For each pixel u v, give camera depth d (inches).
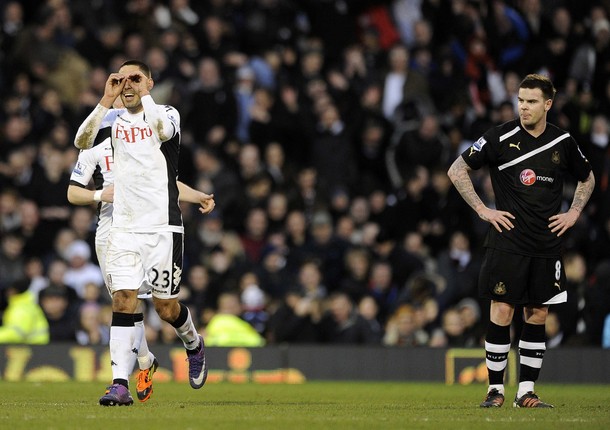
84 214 2554.1
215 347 2138.3
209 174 2726.4
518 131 1239.5
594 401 1449.3
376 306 2401.6
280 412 1175.0
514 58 2925.7
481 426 1016.2
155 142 1224.2
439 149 2851.9
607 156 2640.3
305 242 2628.0
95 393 1569.9
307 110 2965.1
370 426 1007.0
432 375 2079.2
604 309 2158.0
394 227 2657.5
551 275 1242.0
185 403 1336.1
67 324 2305.6
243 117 2945.4
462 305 2215.8
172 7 3161.9
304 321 2305.6
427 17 3228.3
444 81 3068.4
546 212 1234.6
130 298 1218.0
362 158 2891.2
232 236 2544.3
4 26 3134.8
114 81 1219.2
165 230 1227.2
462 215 2620.6
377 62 3176.7
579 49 2947.8
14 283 2427.4
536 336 1266.0
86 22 3262.8
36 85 3019.2
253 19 3164.4
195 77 2989.7
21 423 1009.5
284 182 2778.1
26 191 2659.9
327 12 3257.9
